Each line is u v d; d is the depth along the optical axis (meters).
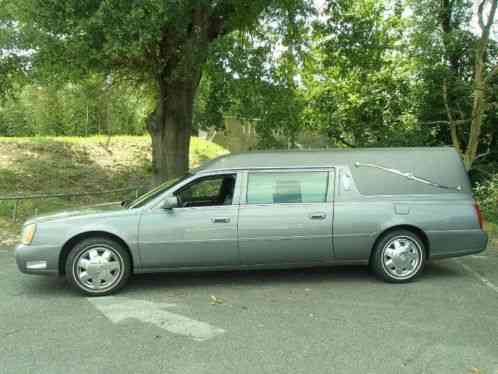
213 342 4.42
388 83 17.36
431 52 15.36
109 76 13.63
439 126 16.98
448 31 16.06
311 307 5.36
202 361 4.03
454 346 4.31
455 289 6.01
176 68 10.59
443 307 5.34
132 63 12.16
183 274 6.76
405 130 16.89
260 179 6.20
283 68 11.97
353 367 3.91
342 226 6.17
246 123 12.98
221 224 5.98
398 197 6.33
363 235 6.21
